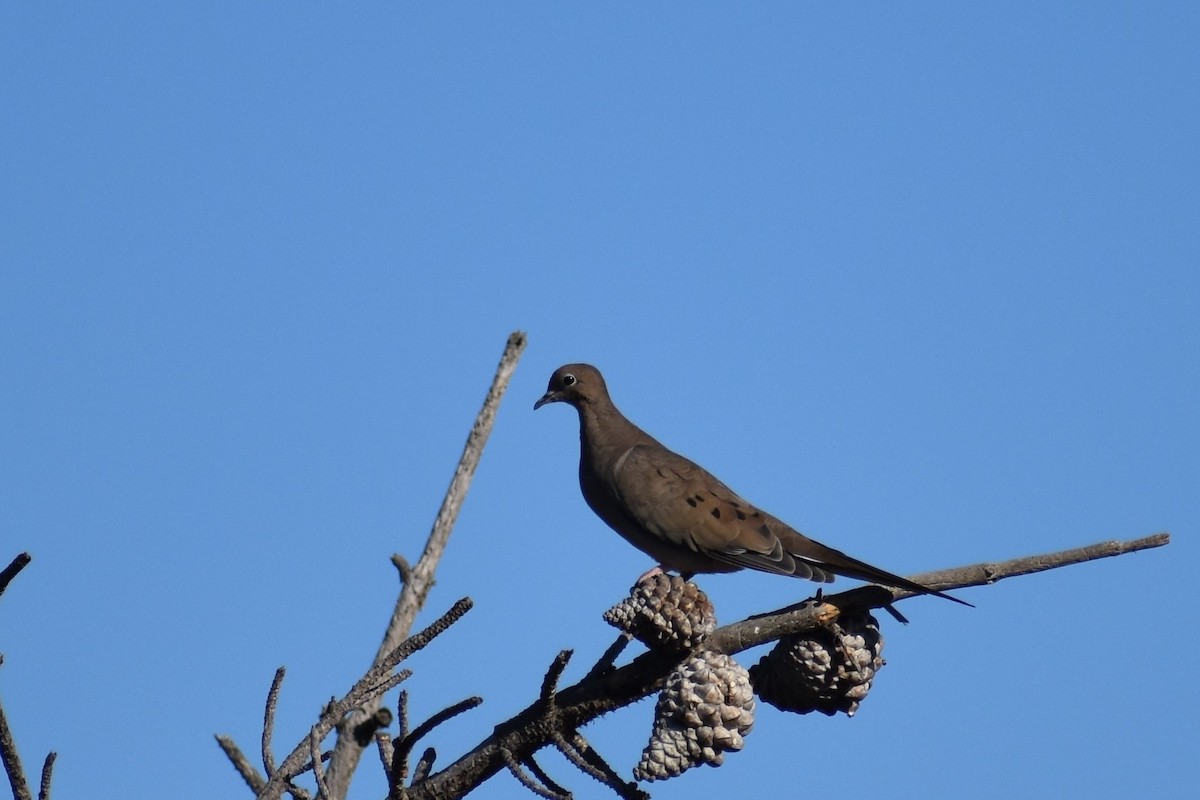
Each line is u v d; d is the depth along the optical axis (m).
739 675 9.04
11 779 7.61
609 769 9.27
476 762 9.37
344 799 10.44
